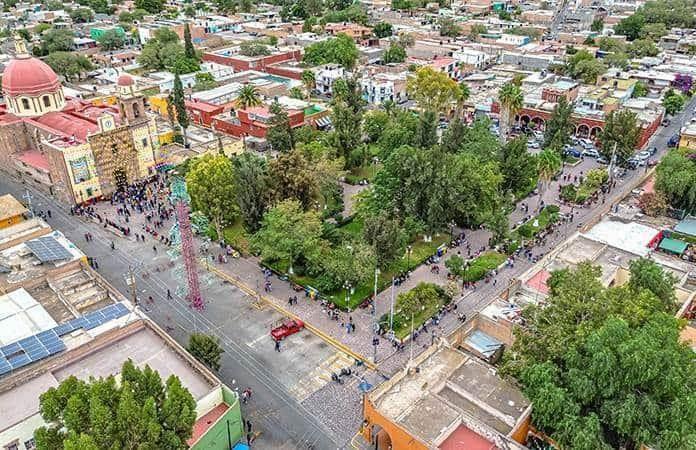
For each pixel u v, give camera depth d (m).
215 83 157.12
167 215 98.81
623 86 153.88
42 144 102.06
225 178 87.38
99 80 171.38
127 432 40.03
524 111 141.88
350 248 75.25
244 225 88.44
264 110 128.88
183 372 55.50
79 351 56.06
